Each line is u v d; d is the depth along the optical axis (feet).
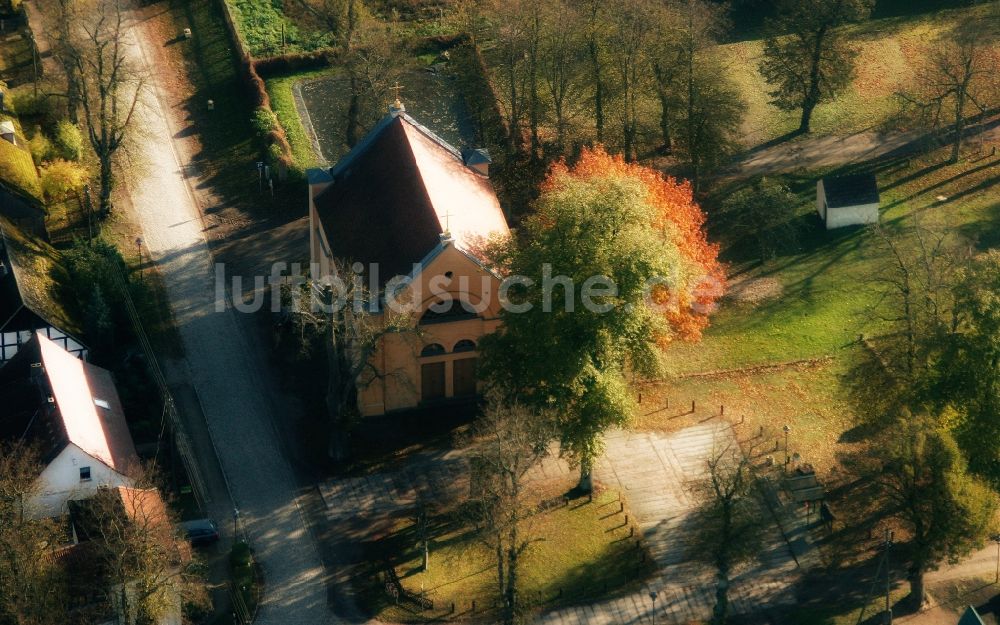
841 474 343.46
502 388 327.67
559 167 367.04
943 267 336.49
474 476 318.24
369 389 351.67
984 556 325.21
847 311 394.93
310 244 403.75
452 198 352.90
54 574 282.36
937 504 294.87
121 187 431.43
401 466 344.49
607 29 432.66
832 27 454.40
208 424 354.54
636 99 445.37
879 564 314.76
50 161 426.92
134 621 281.74
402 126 362.33
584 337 318.04
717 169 450.30
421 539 322.34
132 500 296.10
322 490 338.54
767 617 310.04
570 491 338.34
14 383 328.90
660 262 318.04
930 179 446.19
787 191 428.97
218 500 335.06
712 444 352.69
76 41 417.69
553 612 309.63
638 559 321.93
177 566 297.53
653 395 367.45
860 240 420.36
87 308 368.48
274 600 311.88
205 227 419.13
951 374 313.32
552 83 447.42
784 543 327.88
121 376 361.10
